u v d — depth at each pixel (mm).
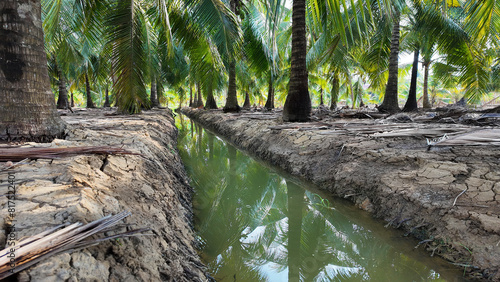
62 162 2529
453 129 5121
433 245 2746
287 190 5047
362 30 10273
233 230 3879
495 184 2924
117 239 1744
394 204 3385
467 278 2383
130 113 9242
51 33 7652
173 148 6906
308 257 3316
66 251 1417
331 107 17312
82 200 1856
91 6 7195
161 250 2027
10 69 3201
